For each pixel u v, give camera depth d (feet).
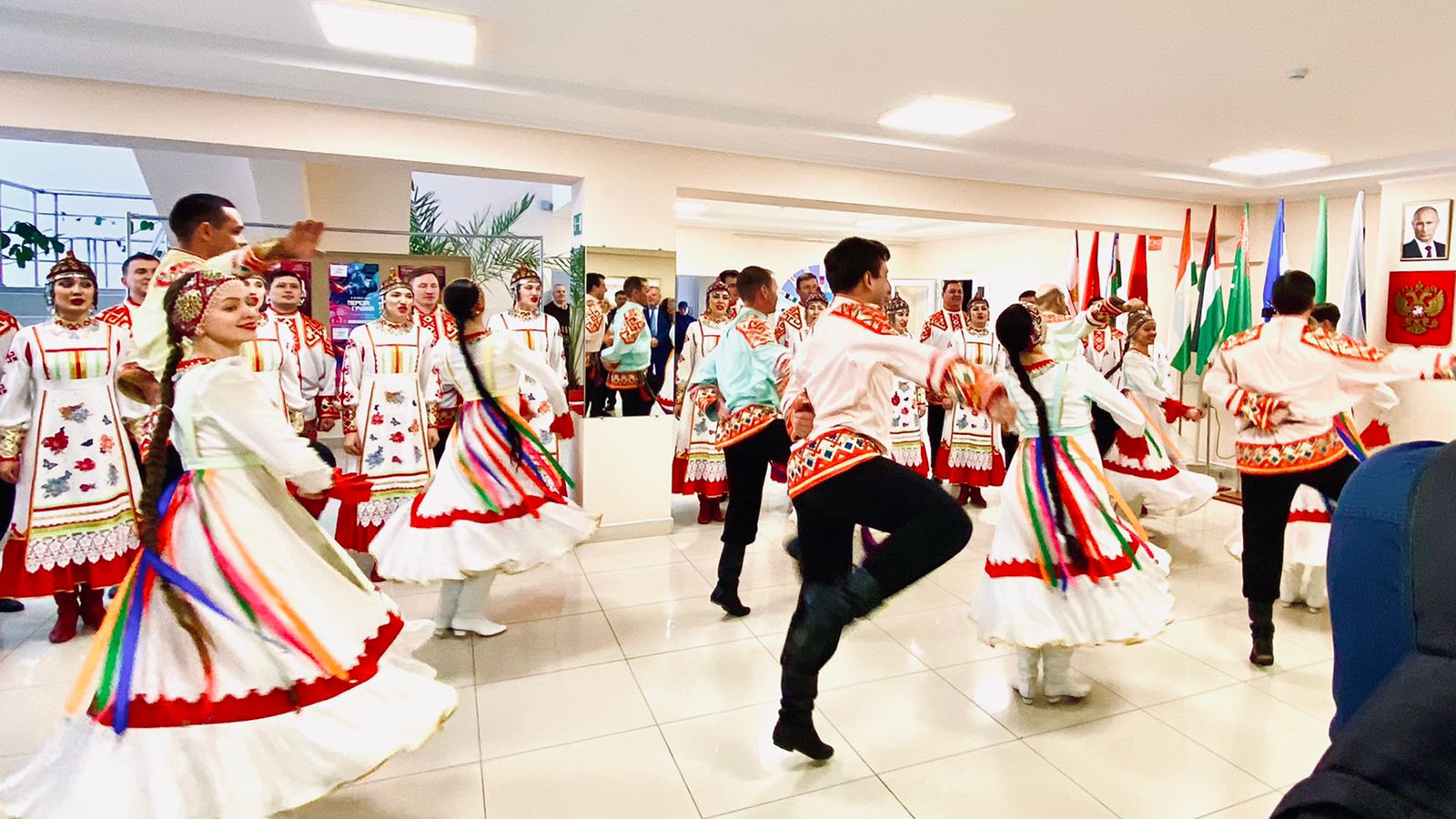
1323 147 15.94
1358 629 2.06
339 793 6.82
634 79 12.24
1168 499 13.19
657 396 14.94
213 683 5.26
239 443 5.79
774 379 10.26
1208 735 7.82
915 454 16.81
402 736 5.71
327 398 12.69
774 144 14.98
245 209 19.92
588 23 10.06
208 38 10.53
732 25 10.10
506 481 9.57
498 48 10.99
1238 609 11.26
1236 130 14.69
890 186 16.92
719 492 15.72
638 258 14.61
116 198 21.40
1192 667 9.37
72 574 9.78
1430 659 1.75
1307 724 8.03
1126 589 7.92
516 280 13.32
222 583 5.45
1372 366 8.64
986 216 18.15
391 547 9.68
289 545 5.88
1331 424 8.89
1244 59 11.05
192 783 5.11
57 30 9.91
